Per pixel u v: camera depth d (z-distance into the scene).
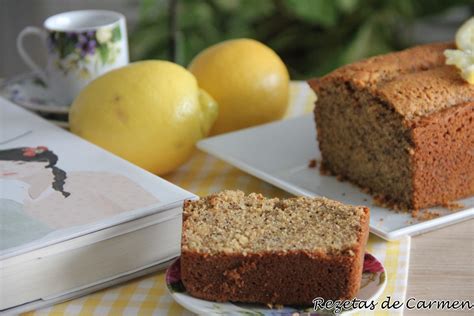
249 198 0.53
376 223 0.57
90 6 1.41
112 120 0.62
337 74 0.64
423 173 0.59
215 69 0.68
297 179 0.64
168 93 0.62
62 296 0.50
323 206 0.52
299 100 0.78
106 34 0.70
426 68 0.65
